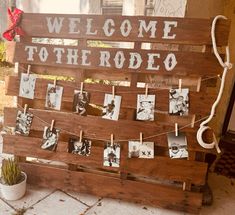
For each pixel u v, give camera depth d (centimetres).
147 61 202
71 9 495
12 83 225
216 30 189
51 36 213
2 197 233
